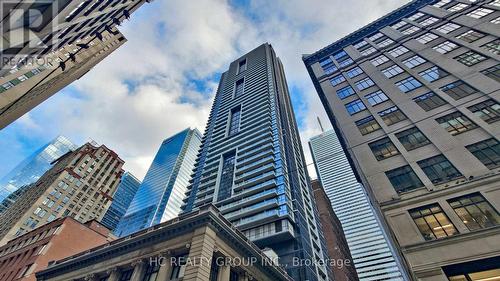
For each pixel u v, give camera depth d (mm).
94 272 29516
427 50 30062
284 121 99500
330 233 89688
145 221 143625
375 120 25453
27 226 69312
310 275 49344
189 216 26781
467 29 29484
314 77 42594
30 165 138625
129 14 32500
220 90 140875
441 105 22484
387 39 38312
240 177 74812
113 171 105562
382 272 108688
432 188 17250
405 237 15719
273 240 55750
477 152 17500
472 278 13039
